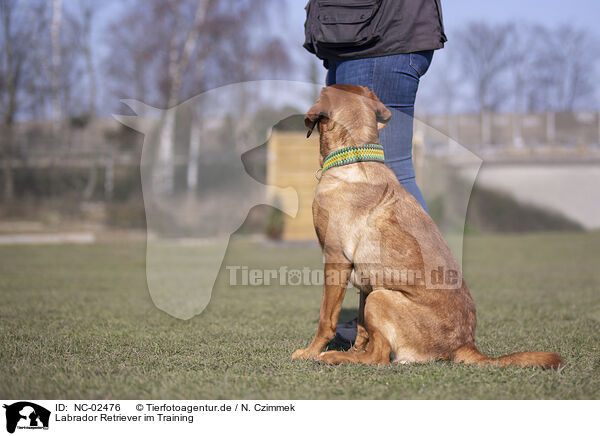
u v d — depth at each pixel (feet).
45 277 26.61
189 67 71.56
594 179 85.10
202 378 9.09
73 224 57.57
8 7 81.25
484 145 105.70
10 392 8.35
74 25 84.79
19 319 15.28
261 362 10.27
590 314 16.99
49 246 44.34
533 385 8.74
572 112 120.06
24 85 83.87
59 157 64.13
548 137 118.52
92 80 84.64
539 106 169.17
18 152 63.57
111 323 14.87
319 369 9.73
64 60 84.69
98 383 8.77
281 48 70.64
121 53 75.46
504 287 23.98
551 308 18.24
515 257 38.58
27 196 62.28
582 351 11.40
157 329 13.98
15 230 54.65
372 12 12.25
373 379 9.03
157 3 72.02
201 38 72.02
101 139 72.69
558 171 85.40
